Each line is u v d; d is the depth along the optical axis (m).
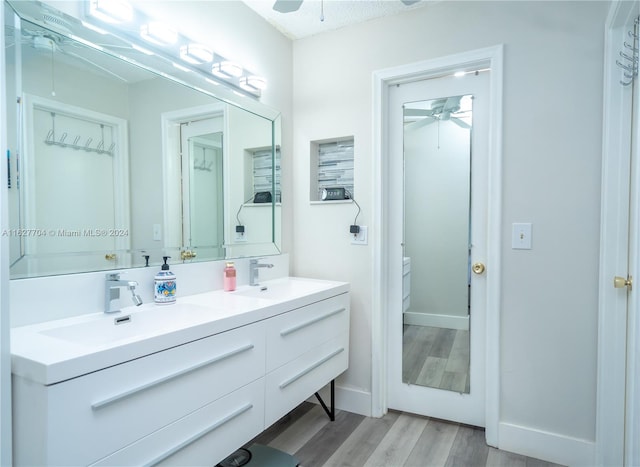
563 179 1.80
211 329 1.24
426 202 2.21
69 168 1.31
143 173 1.56
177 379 1.12
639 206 1.08
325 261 2.41
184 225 1.75
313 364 1.83
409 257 2.26
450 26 2.04
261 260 2.21
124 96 1.48
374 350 2.26
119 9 1.41
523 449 1.89
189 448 1.17
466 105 2.11
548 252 1.84
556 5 1.81
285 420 2.23
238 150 2.05
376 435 2.05
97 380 0.92
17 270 1.16
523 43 1.87
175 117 1.69
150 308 1.46
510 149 1.90
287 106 2.46
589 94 1.75
